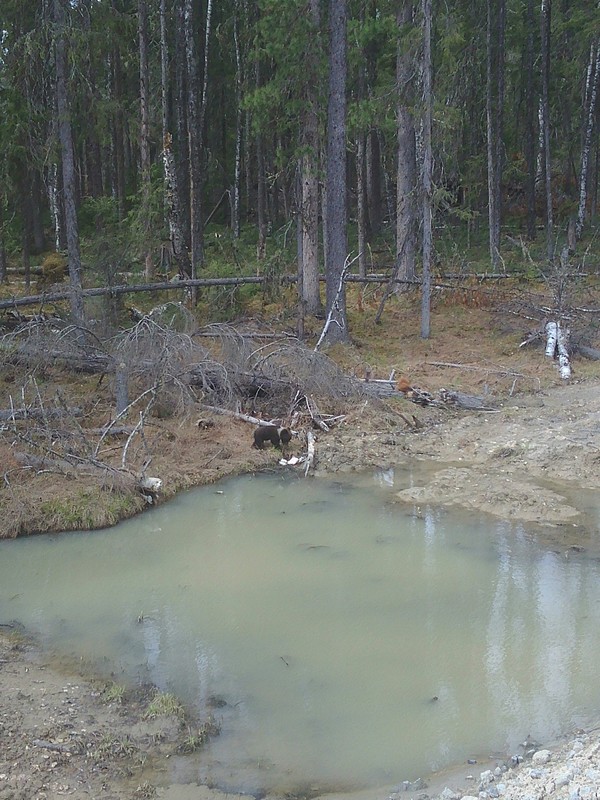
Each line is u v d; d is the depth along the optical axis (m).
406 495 10.10
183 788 4.78
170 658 6.38
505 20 30.09
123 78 31.19
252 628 6.86
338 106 16.88
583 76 31.91
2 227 23.78
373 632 6.75
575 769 4.55
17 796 4.63
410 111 18.30
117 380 12.20
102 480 9.85
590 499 9.74
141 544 8.75
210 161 31.38
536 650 6.40
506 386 15.12
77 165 28.41
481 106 31.78
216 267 20.55
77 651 6.50
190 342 12.76
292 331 18.36
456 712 5.58
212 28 30.56
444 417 13.41
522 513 9.37
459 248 29.33
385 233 31.75
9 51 15.60
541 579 7.70
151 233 21.45
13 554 8.52
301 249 18.25
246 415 12.62
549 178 26.66
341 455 11.58
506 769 4.85
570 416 13.05
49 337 13.43
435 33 21.47
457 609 7.12
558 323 17.84
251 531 9.06
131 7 29.58
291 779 4.87
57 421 11.51
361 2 21.39
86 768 4.94
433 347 18.11
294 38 17.81
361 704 5.71
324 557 8.33
